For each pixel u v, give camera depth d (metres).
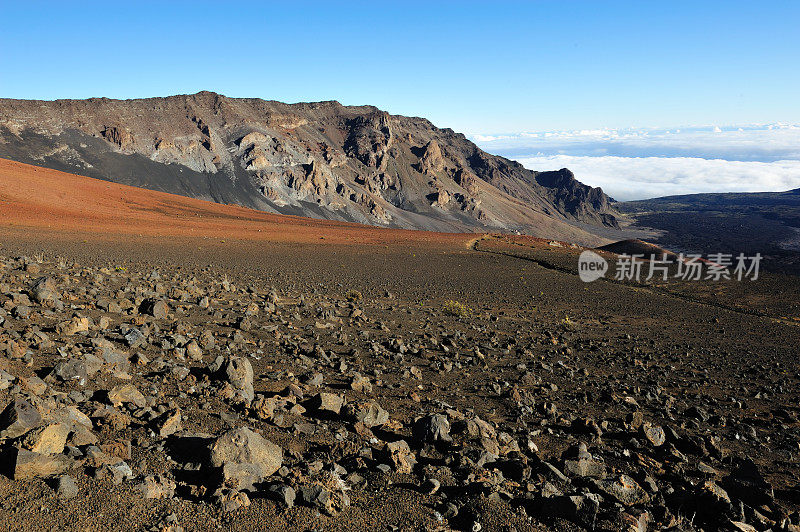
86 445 5.42
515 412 10.44
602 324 28.95
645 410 11.94
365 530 4.77
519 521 5.24
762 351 24.17
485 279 50.84
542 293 42.84
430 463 6.74
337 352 14.19
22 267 21.78
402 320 22.58
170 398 7.74
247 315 17.53
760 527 6.09
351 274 45.53
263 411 7.55
